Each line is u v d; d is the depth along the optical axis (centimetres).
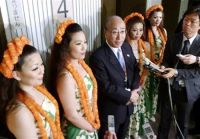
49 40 150
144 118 226
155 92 223
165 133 212
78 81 131
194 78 175
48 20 146
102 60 159
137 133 220
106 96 168
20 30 129
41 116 108
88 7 182
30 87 109
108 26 159
